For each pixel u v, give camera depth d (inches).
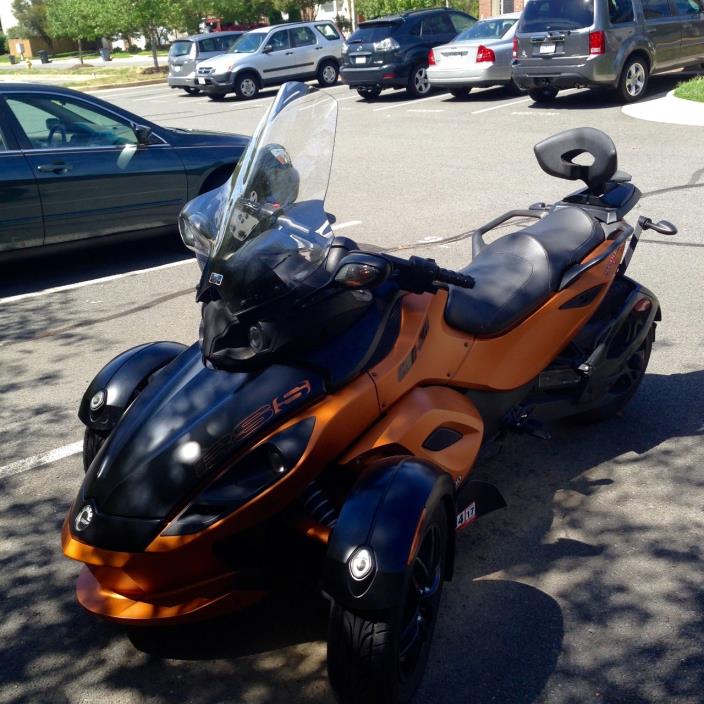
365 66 774.5
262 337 120.4
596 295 172.9
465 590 144.6
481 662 128.8
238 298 119.9
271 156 129.3
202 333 128.4
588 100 657.0
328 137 136.2
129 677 130.6
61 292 313.0
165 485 117.9
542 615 137.8
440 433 135.3
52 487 183.6
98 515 120.0
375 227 357.1
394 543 110.3
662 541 154.3
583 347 179.0
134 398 147.0
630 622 135.1
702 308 255.0
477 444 139.9
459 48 711.1
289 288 120.5
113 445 125.5
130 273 331.0
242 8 1488.7
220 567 120.9
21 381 237.6
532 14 622.8
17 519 172.7
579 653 129.5
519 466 181.2
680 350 229.5
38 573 156.5
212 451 118.1
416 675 120.7
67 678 131.2
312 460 119.6
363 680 111.4
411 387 134.5
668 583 143.4
